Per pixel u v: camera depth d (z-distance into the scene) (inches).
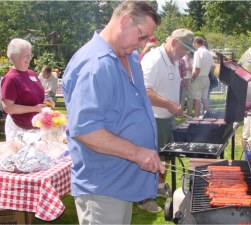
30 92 136.9
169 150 108.0
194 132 121.6
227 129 124.2
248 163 98.6
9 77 134.6
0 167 108.1
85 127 67.4
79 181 76.0
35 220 140.3
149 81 132.7
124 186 76.0
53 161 114.4
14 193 102.3
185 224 83.9
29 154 109.5
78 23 880.3
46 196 99.9
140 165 71.0
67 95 73.1
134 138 74.9
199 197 87.0
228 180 91.4
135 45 71.6
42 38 860.0
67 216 144.0
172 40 133.7
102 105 68.4
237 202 78.4
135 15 68.9
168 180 174.7
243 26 640.4
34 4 850.8
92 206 75.5
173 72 137.4
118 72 71.2
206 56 284.8
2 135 278.2
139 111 75.4
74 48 869.2
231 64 134.3
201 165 107.8
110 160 74.1
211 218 76.9
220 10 645.3
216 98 354.6
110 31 72.2
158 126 140.7
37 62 607.5
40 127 128.9
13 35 794.2
